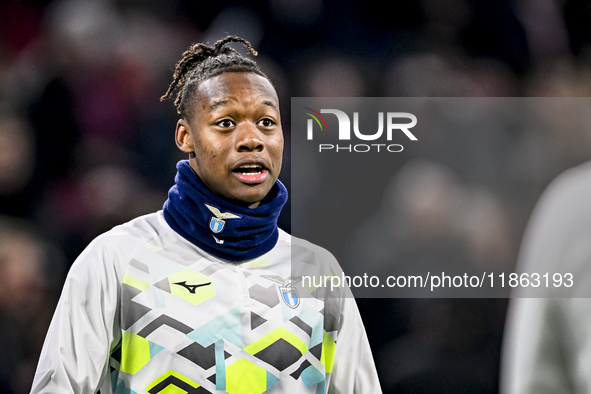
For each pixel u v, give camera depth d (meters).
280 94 21.67
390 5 22.88
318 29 22.44
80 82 20.64
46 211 19.64
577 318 7.63
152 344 8.20
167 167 20.44
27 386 17.03
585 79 23.42
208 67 9.06
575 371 7.61
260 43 22.06
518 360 7.96
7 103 20.61
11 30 21.33
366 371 9.52
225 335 8.38
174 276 8.54
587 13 24.75
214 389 8.18
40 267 18.50
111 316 8.31
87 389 8.00
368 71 22.25
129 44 21.25
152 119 20.73
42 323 17.86
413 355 17.42
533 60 23.38
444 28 23.08
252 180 8.68
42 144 20.09
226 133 8.66
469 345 17.59
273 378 8.45
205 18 22.25
